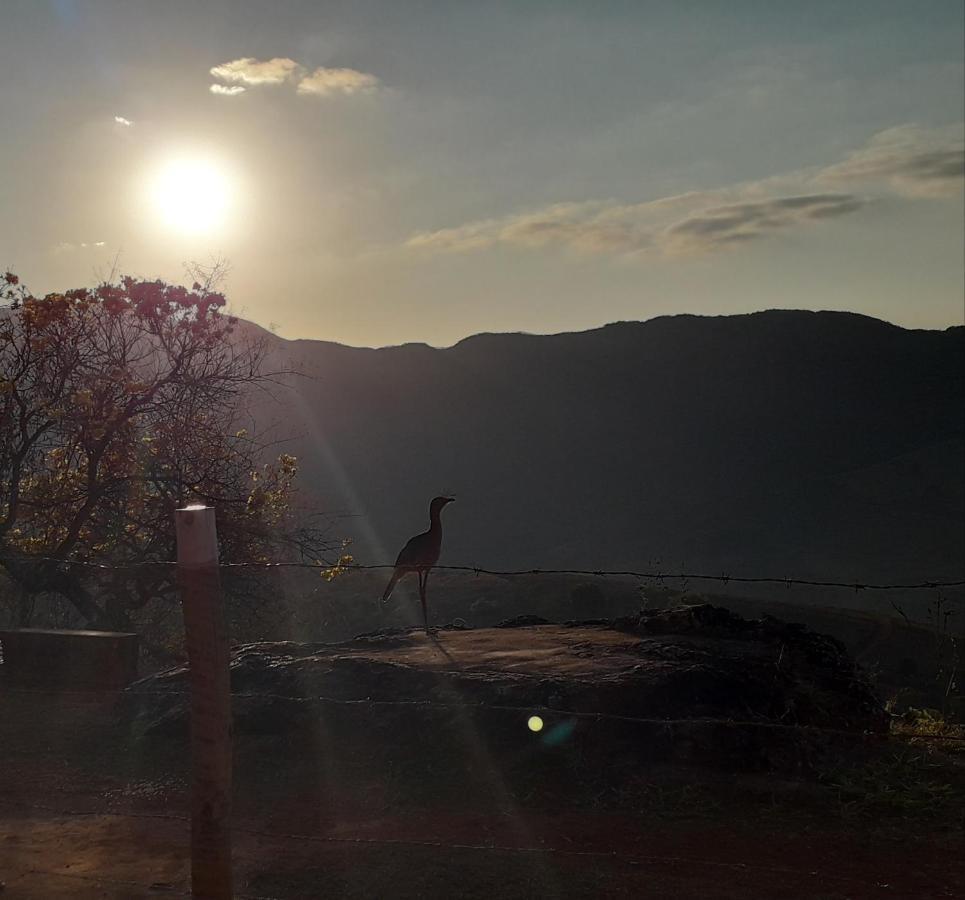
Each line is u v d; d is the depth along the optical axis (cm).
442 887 522
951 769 728
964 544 9531
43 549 1702
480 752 714
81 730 802
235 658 898
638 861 562
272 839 595
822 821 634
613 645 873
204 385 1833
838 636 4662
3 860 556
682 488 12238
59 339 1697
